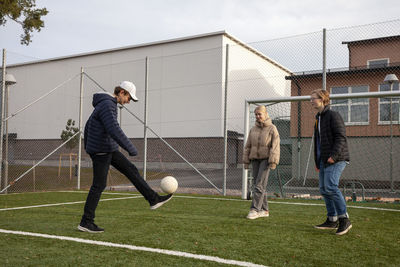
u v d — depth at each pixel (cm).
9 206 657
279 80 1224
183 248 338
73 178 1443
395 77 1069
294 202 748
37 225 455
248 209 627
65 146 2417
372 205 698
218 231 422
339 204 414
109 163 424
